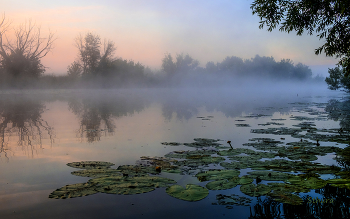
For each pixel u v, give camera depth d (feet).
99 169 13.84
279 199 9.93
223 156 16.75
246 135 24.89
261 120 36.09
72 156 17.43
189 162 15.43
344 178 12.37
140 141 22.24
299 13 22.62
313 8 21.48
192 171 13.78
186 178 12.71
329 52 23.04
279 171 13.50
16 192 11.41
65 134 25.55
